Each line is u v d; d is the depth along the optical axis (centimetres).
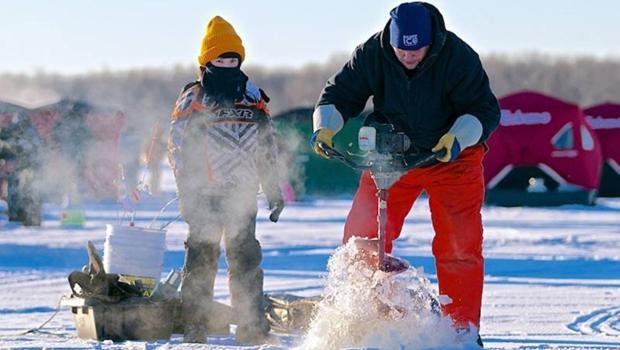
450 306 838
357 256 781
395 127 850
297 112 4244
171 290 976
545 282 1692
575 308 1371
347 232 855
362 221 851
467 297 835
